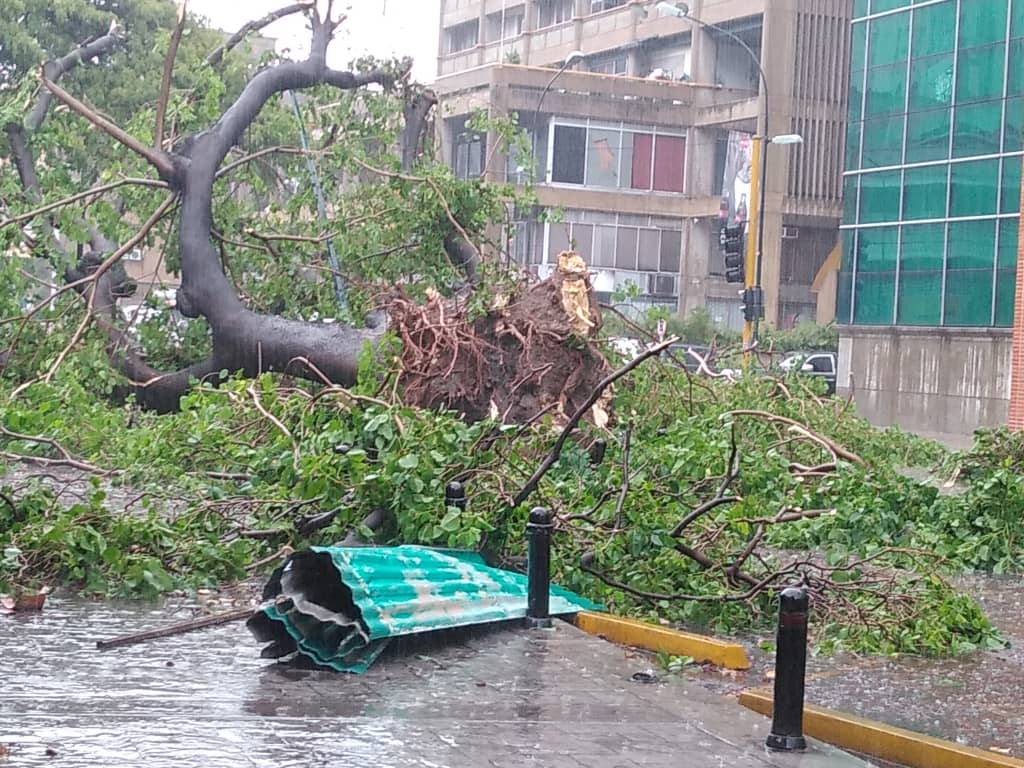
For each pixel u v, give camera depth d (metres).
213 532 10.57
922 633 9.36
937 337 39.41
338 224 18.88
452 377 14.11
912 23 39.94
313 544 10.58
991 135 37.81
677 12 42.22
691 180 68.62
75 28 40.50
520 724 6.54
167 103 19.47
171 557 10.00
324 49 19.12
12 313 18.02
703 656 8.45
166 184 17.67
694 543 10.28
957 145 38.75
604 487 10.90
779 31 64.69
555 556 10.02
